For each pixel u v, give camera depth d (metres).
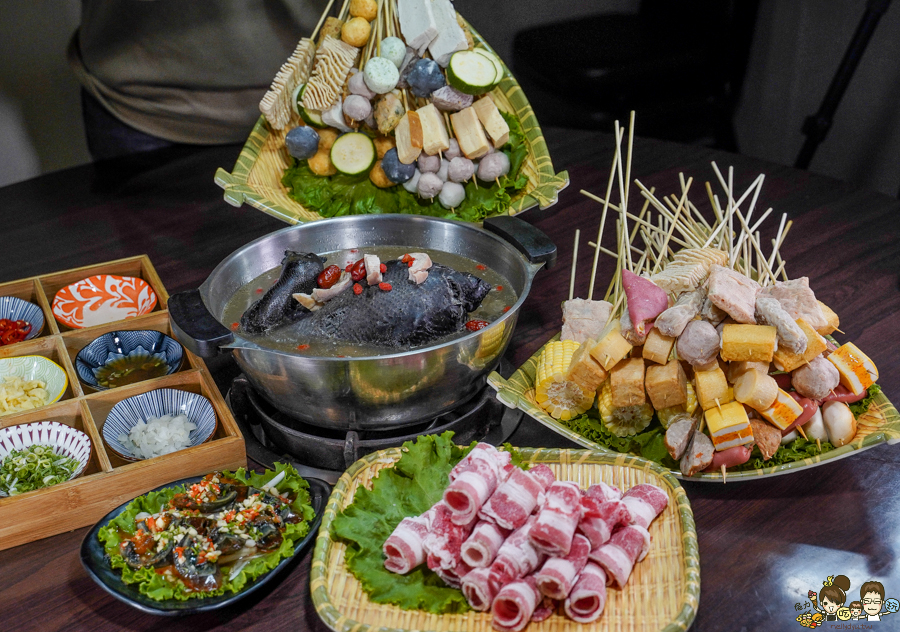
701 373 1.72
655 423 1.89
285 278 1.97
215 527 1.56
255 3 3.42
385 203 2.73
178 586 1.48
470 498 1.46
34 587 1.63
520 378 1.98
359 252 2.30
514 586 1.39
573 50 4.55
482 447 1.60
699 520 1.75
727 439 1.67
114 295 2.44
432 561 1.48
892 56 4.27
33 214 3.06
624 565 1.45
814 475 1.86
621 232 2.10
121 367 2.19
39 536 1.74
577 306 2.06
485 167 2.66
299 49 2.75
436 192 2.65
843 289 2.53
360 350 1.87
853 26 4.27
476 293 1.97
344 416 1.78
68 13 4.18
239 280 2.14
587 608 1.43
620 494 1.61
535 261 2.03
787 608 1.54
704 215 2.92
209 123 3.64
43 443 1.87
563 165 3.33
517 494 1.49
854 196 3.07
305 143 2.68
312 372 1.65
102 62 3.41
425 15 2.62
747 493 1.82
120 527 1.61
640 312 1.73
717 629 1.50
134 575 1.49
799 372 1.72
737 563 1.64
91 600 1.60
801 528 1.72
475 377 1.84
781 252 2.73
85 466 1.81
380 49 2.65
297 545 1.59
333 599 1.47
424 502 1.66
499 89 2.99
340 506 1.63
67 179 3.31
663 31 4.48
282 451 1.94
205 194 3.19
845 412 1.75
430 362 1.67
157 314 2.28
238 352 1.73
